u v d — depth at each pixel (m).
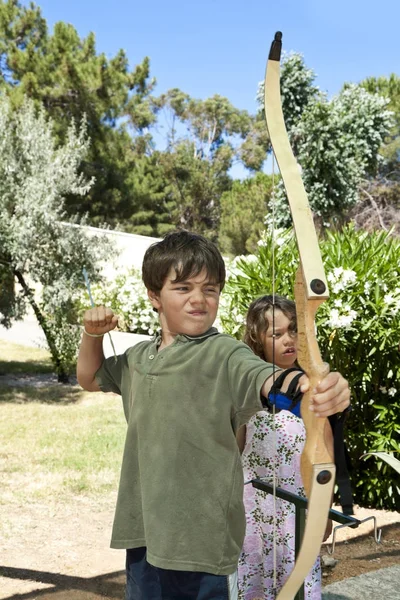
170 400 1.49
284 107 16.72
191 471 1.47
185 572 1.49
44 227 8.95
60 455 6.02
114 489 5.06
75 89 21.02
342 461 1.59
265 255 4.34
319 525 1.07
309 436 1.08
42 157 9.22
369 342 4.22
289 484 2.44
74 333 9.75
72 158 9.41
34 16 21.78
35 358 12.55
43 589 3.24
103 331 1.66
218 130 48.78
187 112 48.28
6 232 8.90
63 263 9.36
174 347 1.54
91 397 9.17
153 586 1.54
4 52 21.72
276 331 2.46
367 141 16.52
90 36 21.50
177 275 1.51
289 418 2.45
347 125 16.28
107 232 13.58
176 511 1.46
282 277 4.23
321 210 16.14
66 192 9.53
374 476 4.36
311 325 1.07
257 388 1.32
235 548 1.49
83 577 3.41
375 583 3.25
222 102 48.16
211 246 1.56
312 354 1.06
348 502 1.58
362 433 4.35
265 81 1.16
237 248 29.16
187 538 1.45
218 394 1.45
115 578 3.41
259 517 2.46
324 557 3.60
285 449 2.43
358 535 3.98
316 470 1.05
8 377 10.61
